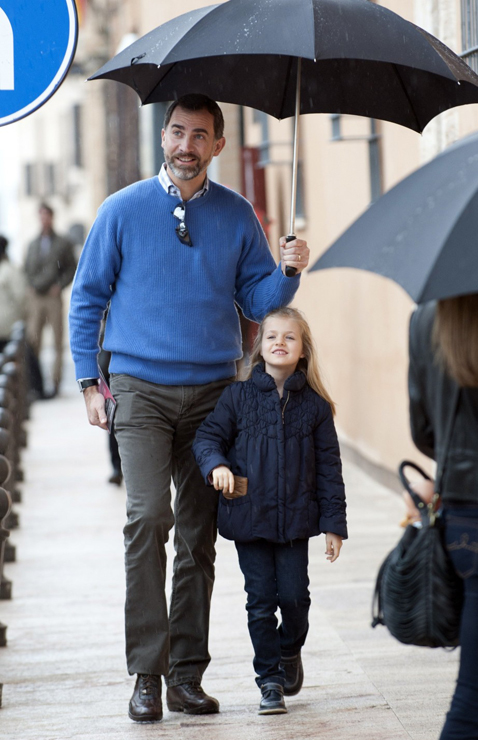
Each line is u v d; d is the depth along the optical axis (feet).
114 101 155.63
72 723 27.78
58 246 110.83
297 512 26.94
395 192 18.90
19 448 69.00
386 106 30.01
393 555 20.16
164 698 29.84
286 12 25.86
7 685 31.09
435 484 19.47
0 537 31.96
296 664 28.96
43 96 27.89
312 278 81.05
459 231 17.02
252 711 28.43
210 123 27.14
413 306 52.75
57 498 62.23
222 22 26.07
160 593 27.25
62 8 27.71
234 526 27.09
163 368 27.76
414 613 19.65
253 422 27.17
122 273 27.99
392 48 25.86
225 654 33.63
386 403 59.67
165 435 27.89
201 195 27.84
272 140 86.89
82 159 269.03
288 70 29.68
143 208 27.63
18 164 287.69
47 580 43.93
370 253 18.08
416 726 27.17
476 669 18.78
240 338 29.14
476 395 18.79
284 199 83.71
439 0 40.93
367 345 63.72
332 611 38.40
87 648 34.65
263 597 27.50
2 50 27.78
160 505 27.14
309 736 26.50
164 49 26.17
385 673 31.65
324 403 27.63
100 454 78.33
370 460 64.23
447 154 18.89
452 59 27.45
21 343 91.86
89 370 28.45
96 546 50.21
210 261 27.84
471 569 18.94
